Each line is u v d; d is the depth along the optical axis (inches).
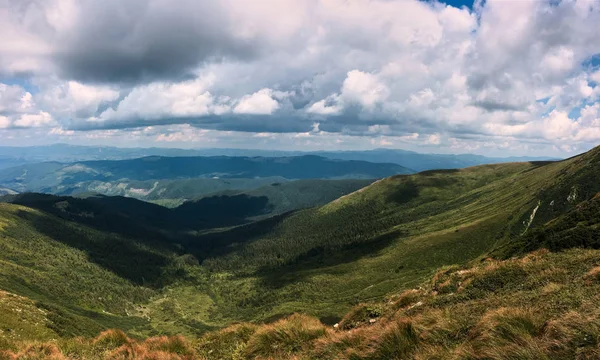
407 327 346.0
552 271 605.6
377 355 323.6
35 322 2126.0
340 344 386.3
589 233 1047.6
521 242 1625.2
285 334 489.1
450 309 512.7
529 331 291.6
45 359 499.8
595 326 253.3
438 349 299.3
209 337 611.5
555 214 5152.6
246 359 481.4
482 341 287.7
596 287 426.3
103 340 611.2
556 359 236.4
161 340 566.3
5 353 514.3
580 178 5398.6
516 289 588.1
